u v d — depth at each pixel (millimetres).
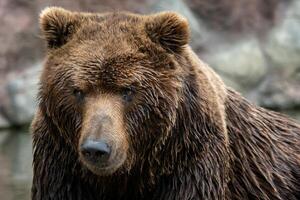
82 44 10492
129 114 10367
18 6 30062
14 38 29484
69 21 10836
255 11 31875
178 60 10766
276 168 12539
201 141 11000
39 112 11195
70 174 11109
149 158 10820
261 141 12469
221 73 30344
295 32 31734
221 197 11312
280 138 12945
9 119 28078
